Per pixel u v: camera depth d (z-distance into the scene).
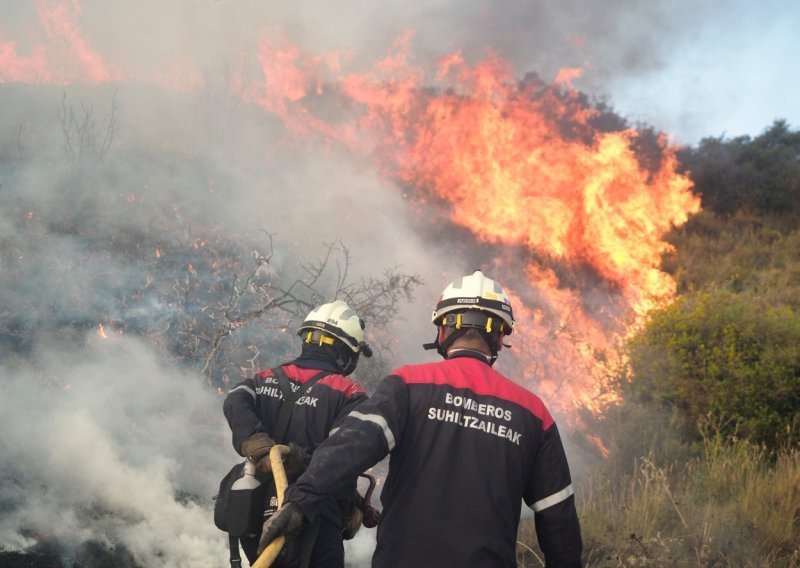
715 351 6.96
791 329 7.05
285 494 2.09
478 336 2.44
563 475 2.26
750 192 16.94
